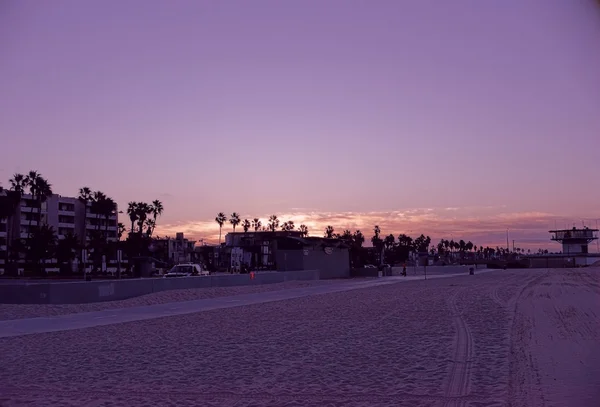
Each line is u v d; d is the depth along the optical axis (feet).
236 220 620.49
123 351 47.57
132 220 401.90
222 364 40.78
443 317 67.51
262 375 36.58
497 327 56.59
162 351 47.24
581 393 29.17
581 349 42.78
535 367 36.19
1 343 53.31
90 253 352.90
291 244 233.96
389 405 28.07
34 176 336.70
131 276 259.60
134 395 31.73
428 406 27.58
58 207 390.83
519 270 317.83
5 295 96.37
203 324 67.15
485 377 33.65
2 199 318.04
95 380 36.04
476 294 107.34
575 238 513.04
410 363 38.96
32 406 29.60
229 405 29.12
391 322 64.03
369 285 159.33
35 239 315.58
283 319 70.79
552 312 70.44
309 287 150.51
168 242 429.79
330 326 61.98
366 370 37.14
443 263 469.98
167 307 92.89
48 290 95.40
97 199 396.98
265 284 157.89
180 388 33.30
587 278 174.81
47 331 62.03
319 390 31.94
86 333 60.03
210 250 437.99
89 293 101.91
